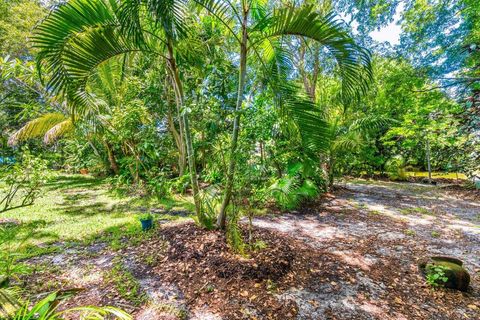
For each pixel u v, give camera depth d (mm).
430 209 5332
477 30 5852
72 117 2305
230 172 2816
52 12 1823
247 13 2570
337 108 6258
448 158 8570
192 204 5344
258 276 2336
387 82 7492
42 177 2938
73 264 2635
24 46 6938
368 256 2967
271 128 2963
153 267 2561
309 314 1914
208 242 2863
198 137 3877
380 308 1999
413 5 6316
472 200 6203
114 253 2904
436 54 6609
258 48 2924
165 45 2799
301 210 5102
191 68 3457
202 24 3260
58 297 1277
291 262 2678
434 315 1921
